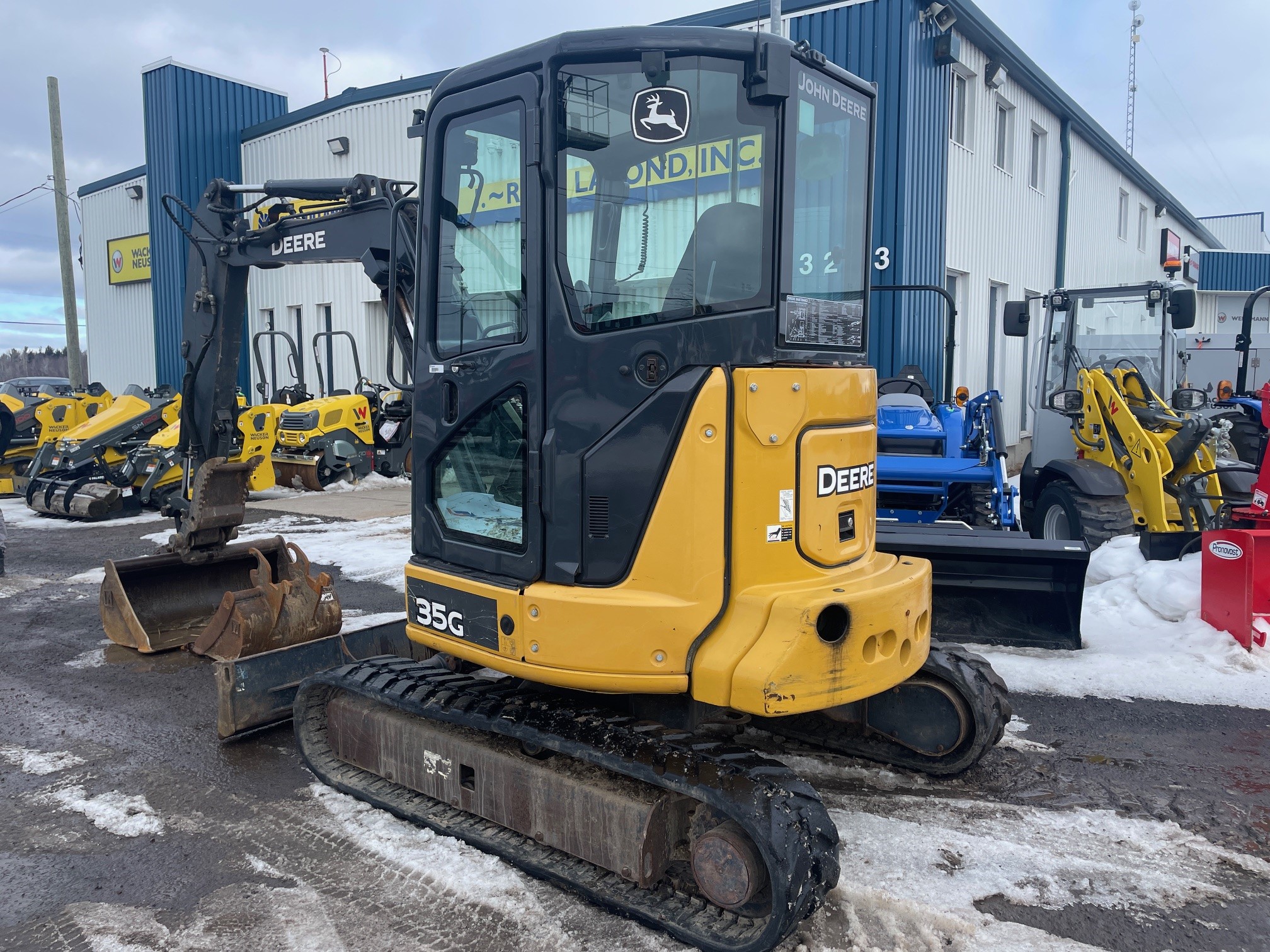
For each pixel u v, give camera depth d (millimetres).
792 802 2779
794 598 2879
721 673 2857
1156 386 8188
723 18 12367
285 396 14352
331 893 3227
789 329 3014
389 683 3871
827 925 2980
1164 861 3396
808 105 3119
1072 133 18250
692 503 2910
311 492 13344
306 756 4172
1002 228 15328
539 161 3025
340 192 4961
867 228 3496
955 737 4012
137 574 6191
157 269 20516
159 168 19891
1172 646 5594
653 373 2971
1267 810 3785
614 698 3553
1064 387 8500
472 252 3396
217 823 3768
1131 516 6898
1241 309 30609
